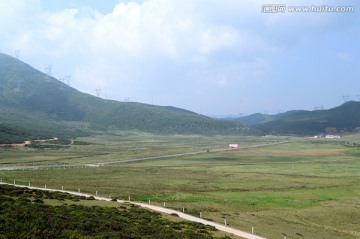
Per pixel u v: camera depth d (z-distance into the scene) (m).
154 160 165.75
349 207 75.69
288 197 83.38
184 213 59.69
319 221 65.81
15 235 30.14
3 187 59.84
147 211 54.72
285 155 195.88
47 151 192.38
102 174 114.19
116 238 33.06
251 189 93.06
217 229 49.22
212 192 87.81
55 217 36.94
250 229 52.44
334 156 191.25
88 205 53.97
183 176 114.44
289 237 50.62
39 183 86.94
